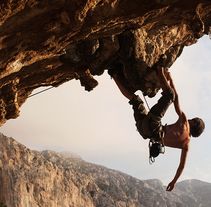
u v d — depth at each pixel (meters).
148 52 8.40
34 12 6.39
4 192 82.94
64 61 8.63
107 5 6.74
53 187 102.62
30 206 89.12
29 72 8.91
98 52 8.09
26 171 94.31
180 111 7.85
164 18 7.75
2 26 6.43
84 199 119.06
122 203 141.12
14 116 9.27
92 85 9.53
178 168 7.95
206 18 8.62
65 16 6.54
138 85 8.18
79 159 193.38
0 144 94.12
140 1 6.86
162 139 7.72
